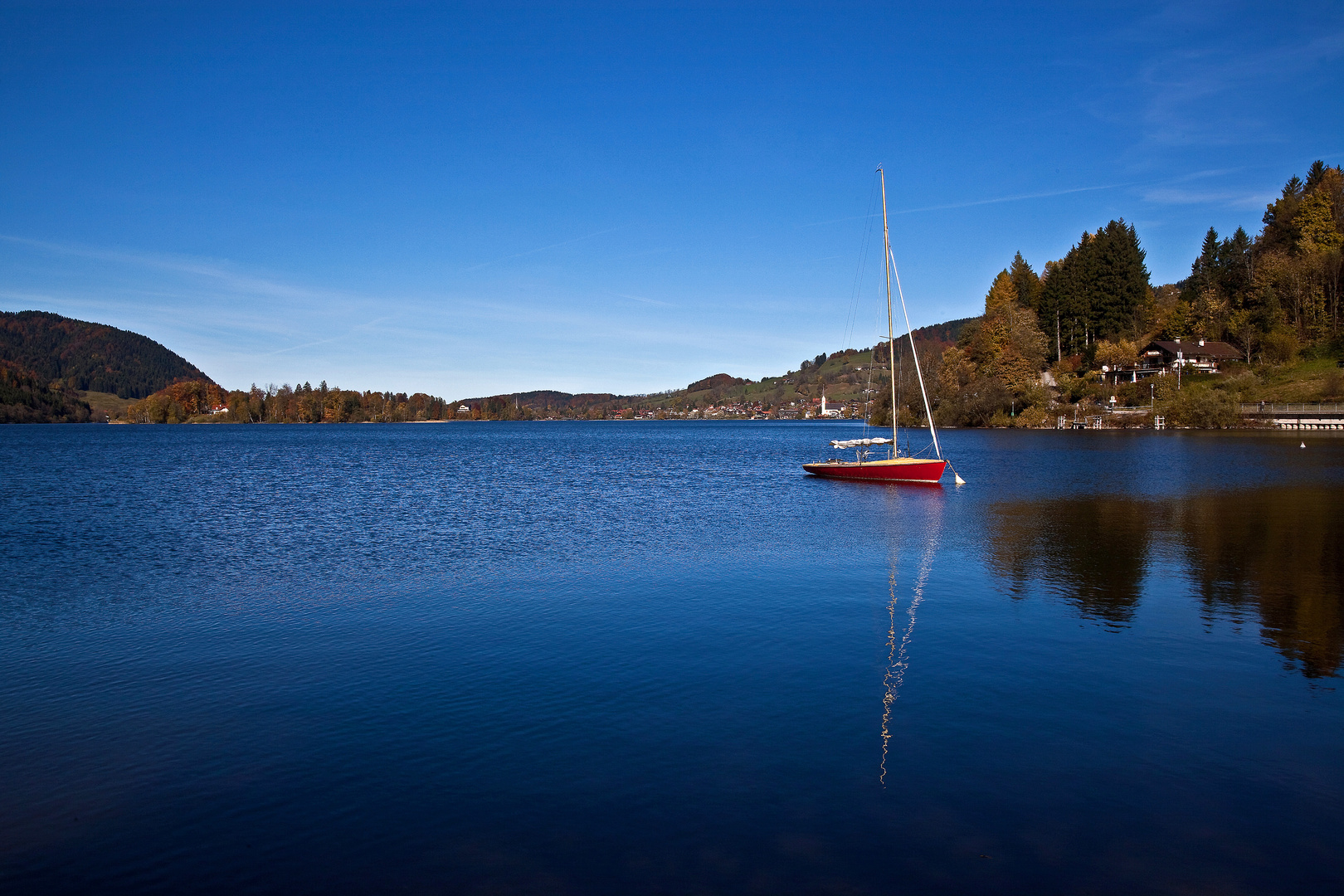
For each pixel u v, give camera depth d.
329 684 13.11
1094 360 144.88
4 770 10.12
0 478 56.00
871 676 13.22
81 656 14.66
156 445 114.88
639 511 36.22
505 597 18.97
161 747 10.74
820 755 10.34
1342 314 130.62
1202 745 10.53
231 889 7.70
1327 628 15.79
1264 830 8.52
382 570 22.38
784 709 11.88
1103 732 10.96
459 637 15.65
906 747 10.54
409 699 12.41
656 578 21.06
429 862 8.09
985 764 10.05
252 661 14.27
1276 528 29.16
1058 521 31.80
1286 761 10.07
